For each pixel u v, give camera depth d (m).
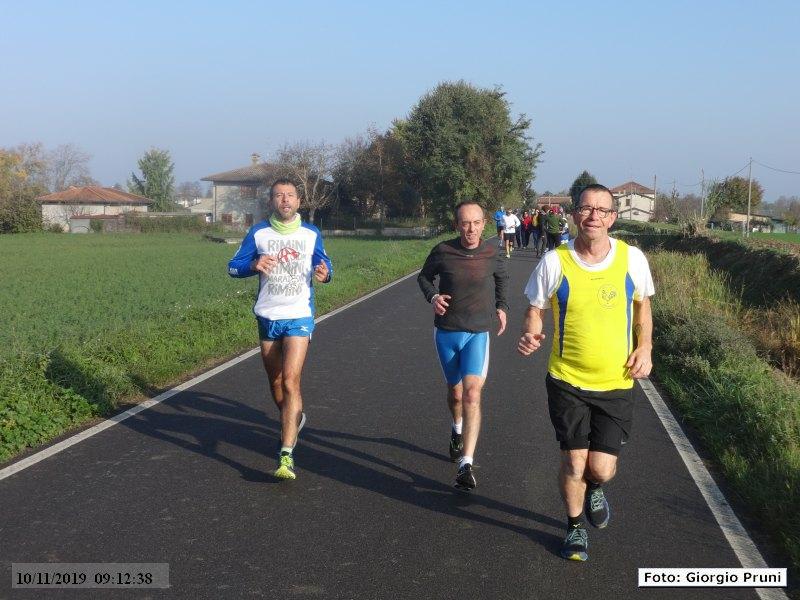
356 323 13.98
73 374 8.05
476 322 5.89
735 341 10.31
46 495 5.48
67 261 31.84
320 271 6.15
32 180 88.12
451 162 57.62
